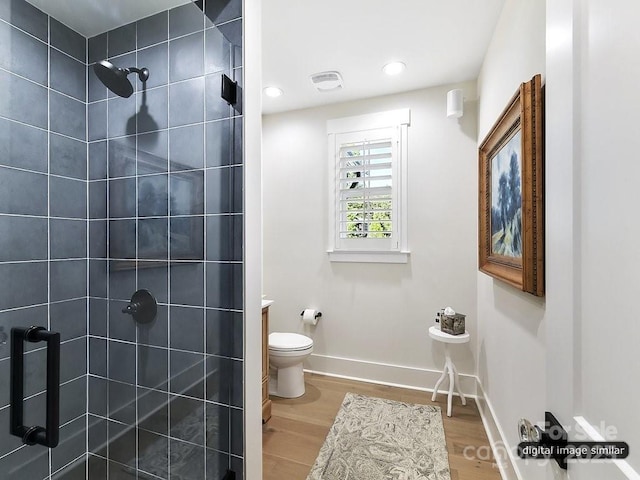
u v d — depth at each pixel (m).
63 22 1.31
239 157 1.19
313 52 2.12
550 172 0.66
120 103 1.32
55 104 1.32
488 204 1.98
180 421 1.27
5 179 1.23
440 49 2.09
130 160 1.32
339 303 2.90
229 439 1.21
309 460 1.74
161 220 1.28
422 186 2.65
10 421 1.24
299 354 2.39
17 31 1.24
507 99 1.65
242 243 1.19
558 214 0.62
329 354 2.92
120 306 1.35
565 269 0.59
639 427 0.41
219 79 1.20
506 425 1.65
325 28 1.87
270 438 1.94
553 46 0.64
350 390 2.60
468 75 2.42
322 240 2.96
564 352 0.60
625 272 0.44
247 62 1.21
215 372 1.22
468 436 1.96
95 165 1.36
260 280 1.29
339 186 2.88
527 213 1.20
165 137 1.27
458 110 2.37
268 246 3.13
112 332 1.36
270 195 3.12
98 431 1.37
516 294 1.51
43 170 1.31
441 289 2.60
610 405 0.47
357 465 1.70
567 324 0.59
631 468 0.42
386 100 2.74
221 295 1.21
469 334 2.47
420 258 2.65
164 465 1.29
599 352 0.50
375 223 2.78
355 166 2.84
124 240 1.33
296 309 3.03
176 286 1.27
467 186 2.53
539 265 1.16
